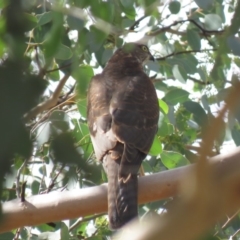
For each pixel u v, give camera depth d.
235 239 11.28
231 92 2.92
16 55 3.39
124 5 7.10
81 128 10.42
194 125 11.77
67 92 13.05
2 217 3.33
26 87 3.16
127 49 5.98
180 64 12.70
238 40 8.96
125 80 11.41
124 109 10.27
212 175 3.17
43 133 7.65
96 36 4.59
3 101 3.08
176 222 2.84
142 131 9.94
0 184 3.04
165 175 8.46
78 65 4.30
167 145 11.69
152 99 10.88
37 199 8.16
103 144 9.56
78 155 3.68
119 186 8.66
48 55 4.05
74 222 11.99
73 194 8.28
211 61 12.60
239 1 3.57
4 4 3.53
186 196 2.91
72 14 4.56
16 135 3.08
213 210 2.87
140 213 10.78
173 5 11.73
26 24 3.44
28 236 10.81
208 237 3.72
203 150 2.92
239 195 3.03
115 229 8.30
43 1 5.73
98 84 11.20
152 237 2.85
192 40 12.74
